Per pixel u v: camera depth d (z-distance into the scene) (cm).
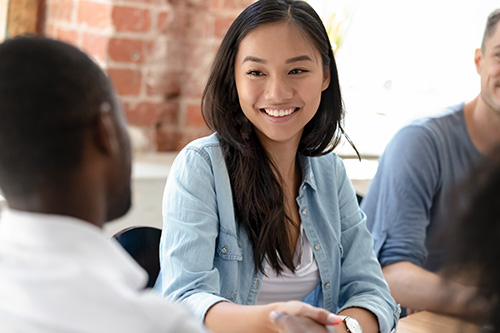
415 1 348
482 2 350
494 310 66
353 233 173
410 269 195
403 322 162
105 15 255
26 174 75
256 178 157
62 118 75
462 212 71
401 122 353
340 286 170
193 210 150
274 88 151
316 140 168
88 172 77
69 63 77
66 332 69
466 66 357
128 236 165
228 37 157
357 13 340
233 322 134
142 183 253
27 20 262
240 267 157
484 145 208
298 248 164
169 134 278
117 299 71
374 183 217
